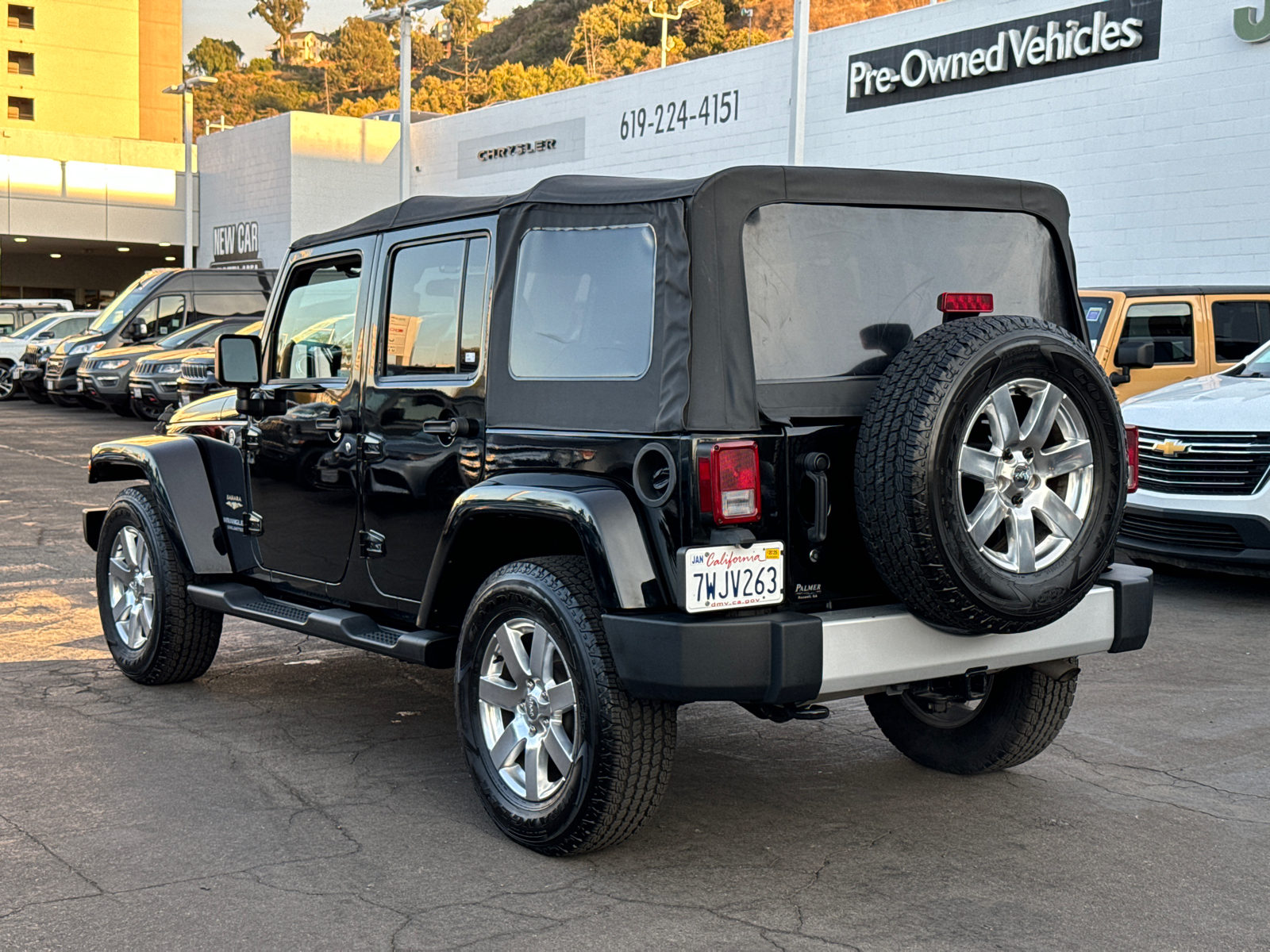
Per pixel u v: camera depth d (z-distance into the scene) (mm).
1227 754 5238
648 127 29922
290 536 5477
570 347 4152
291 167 39531
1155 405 8609
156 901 3711
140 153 47562
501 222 4441
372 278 5039
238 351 5516
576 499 3859
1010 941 3514
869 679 3830
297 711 5750
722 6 156125
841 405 3988
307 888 3822
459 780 4840
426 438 4684
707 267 3807
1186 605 8273
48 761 4988
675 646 3621
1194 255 18688
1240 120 17969
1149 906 3758
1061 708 4750
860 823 4422
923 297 4266
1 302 33625
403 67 31266
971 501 3932
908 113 23094
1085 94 20000
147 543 5953
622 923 3600
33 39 88500
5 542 10375
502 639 4207
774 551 3756
